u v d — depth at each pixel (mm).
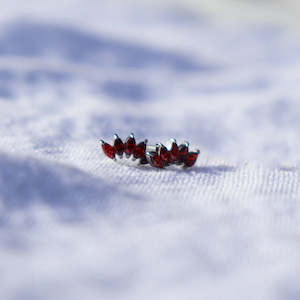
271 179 255
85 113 322
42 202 226
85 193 232
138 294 190
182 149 260
